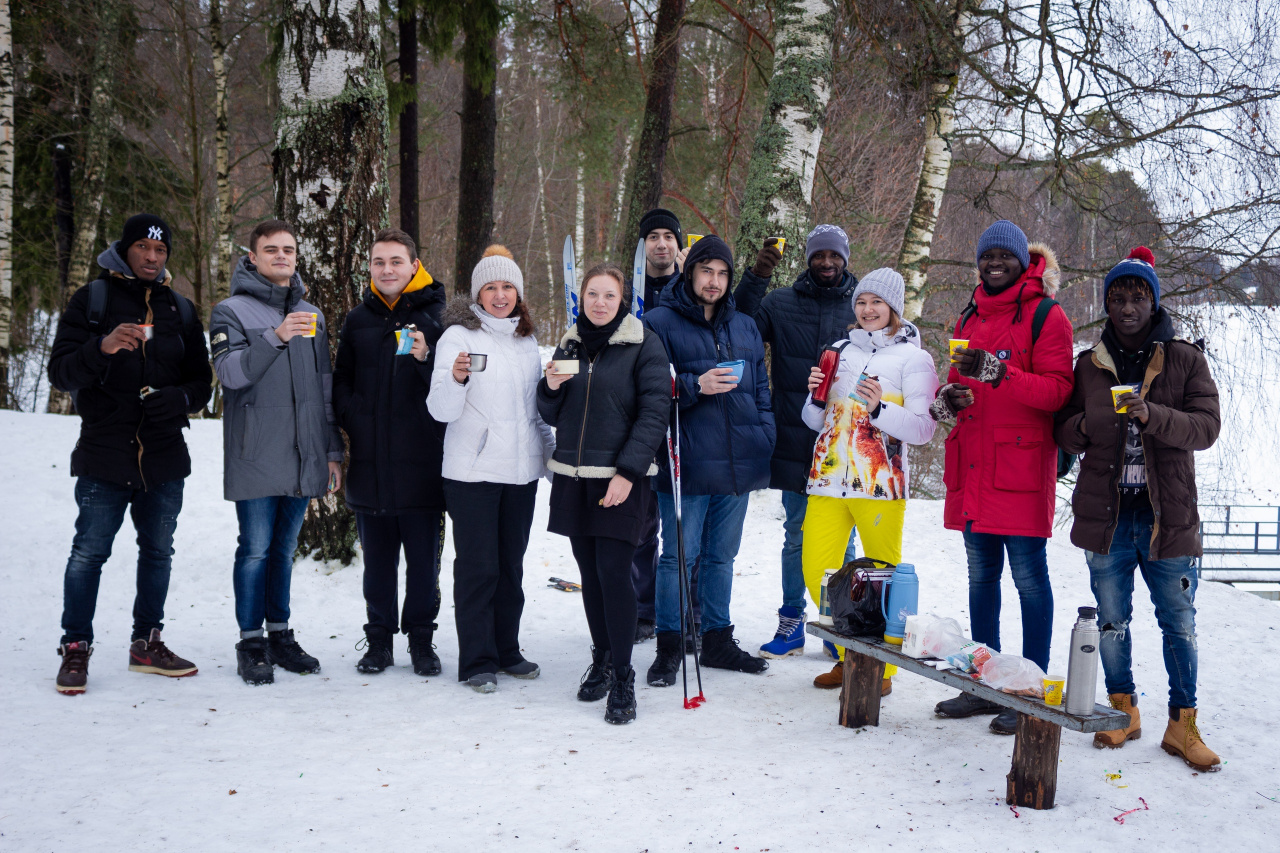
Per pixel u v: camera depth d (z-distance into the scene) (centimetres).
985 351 334
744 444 398
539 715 346
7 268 1076
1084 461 324
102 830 240
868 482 378
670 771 290
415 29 1032
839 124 1180
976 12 844
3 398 1082
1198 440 297
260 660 384
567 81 1092
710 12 997
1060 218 1045
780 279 674
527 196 2894
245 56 1514
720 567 420
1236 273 873
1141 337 313
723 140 1220
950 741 326
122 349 348
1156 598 313
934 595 570
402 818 252
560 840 241
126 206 1399
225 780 276
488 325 383
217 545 598
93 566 365
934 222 969
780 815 259
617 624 346
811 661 436
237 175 1891
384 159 566
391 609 407
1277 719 351
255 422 376
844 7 786
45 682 367
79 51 1337
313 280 545
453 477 376
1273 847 244
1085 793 278
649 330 367
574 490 355
